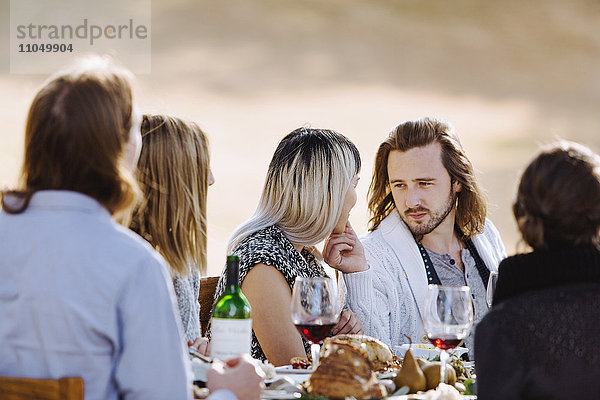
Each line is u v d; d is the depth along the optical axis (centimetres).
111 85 258
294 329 430
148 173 382
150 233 383
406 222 514
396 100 3594
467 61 3841
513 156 3138
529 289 282
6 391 246
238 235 458
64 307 246
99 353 248
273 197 457
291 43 3750
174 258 385
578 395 269
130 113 263
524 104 3688
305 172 449
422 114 3500
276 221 455
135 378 248
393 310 500
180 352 254
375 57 3812
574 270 278
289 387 319
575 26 4047
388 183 530
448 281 515
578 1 4100
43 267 250
